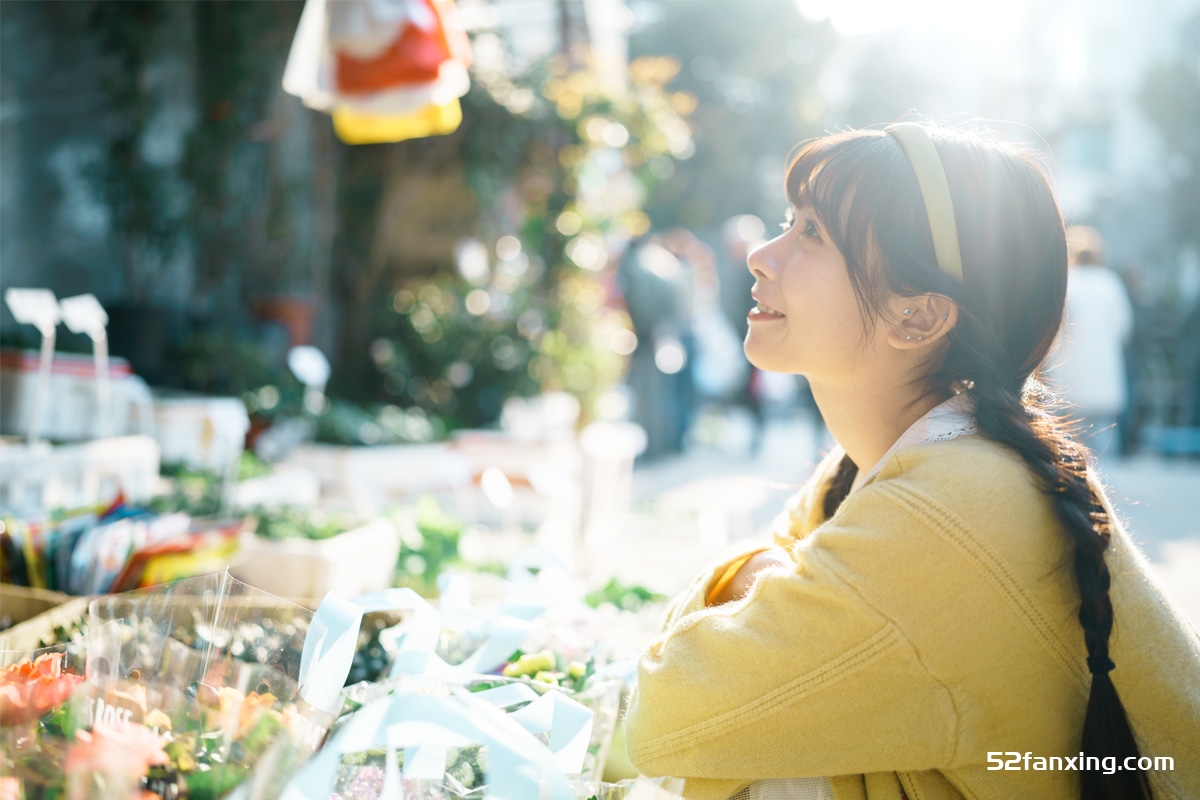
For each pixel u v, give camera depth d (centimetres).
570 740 128
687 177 2173
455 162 778
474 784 121
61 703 118
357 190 783
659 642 136
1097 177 1741
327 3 370
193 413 483
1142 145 1725
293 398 597
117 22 632
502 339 755
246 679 118
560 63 830
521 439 596
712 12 2148
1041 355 139
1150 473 945
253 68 675
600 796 124
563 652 175
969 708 121
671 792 128
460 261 819
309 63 386
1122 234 1692
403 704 106
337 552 337
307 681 128
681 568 523
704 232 2220
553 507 547
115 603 127
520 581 198
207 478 438
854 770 123
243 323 719
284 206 713
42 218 602
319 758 103
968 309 130
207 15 677
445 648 174
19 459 329
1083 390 838
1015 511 120
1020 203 133
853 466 161
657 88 845
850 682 120
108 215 650
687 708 127
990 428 127
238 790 104
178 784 106
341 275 789
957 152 133
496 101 750
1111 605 119
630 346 995
